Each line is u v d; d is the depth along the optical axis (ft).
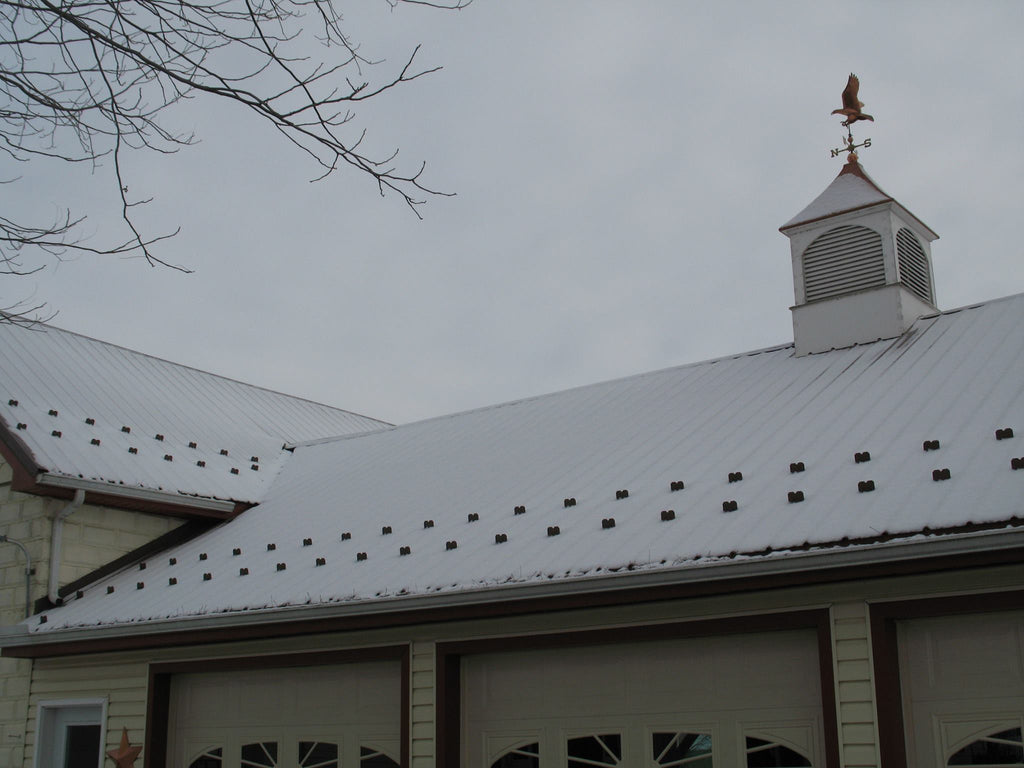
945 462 32.17
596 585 32.01
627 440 46.37
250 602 40.40
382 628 38.29
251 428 65.57
